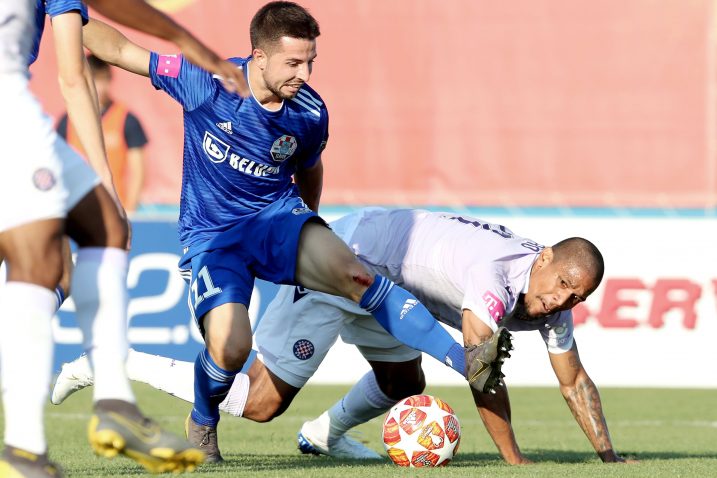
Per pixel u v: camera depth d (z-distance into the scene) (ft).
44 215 36.65
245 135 61.00
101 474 50.67
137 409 37.68
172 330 119.75
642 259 122.62
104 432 36.35
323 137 63.87
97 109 46.21
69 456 61.67
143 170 142.51
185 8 153.58
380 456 68.69
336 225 69.15
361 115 152.35
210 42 153.69
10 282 37.37
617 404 109.91
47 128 37.29
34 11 38.83
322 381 126.52
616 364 122.83
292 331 65.72
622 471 54.08
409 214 65.46
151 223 120.98
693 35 149.89
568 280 56.13
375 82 152.56
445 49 152.35
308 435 68.23
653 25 150.41
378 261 64.39
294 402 108.68
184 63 61.21
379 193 151.94
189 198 63.67
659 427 92.63
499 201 151.23
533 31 151.64
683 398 115.34
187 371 63.87
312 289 60.95
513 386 125.29
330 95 152.97
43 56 147.84
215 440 60.75
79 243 39.78
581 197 150.71
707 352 122.21
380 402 67.62
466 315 56.29
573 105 151.12
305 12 59.16
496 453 70.08
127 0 37.60
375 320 65.82
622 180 150.30
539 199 151.02
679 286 122.42
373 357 67.10
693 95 149.69
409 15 152.76
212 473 50.98
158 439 36.86
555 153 151.02
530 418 98.84
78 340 119.03
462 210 151.53
